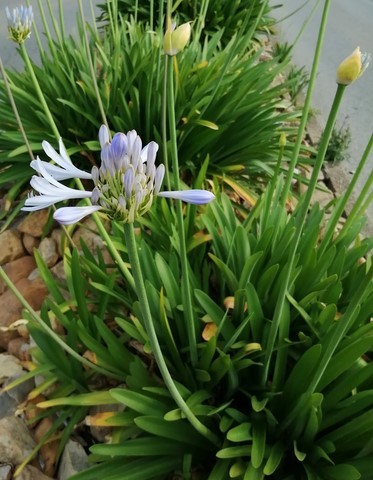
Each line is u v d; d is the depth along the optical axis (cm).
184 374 83
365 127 203
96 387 90
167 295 84
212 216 107
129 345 95
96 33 150
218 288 102
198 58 164
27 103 140
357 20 354
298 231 56
